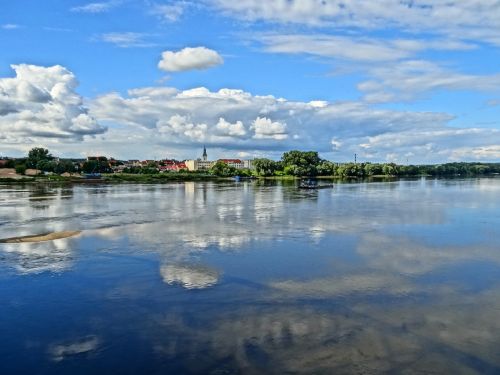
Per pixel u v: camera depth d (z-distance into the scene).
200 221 47.25
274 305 20.17
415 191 105.38
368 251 31.47
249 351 15.74
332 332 17.28
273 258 29.23
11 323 18.27
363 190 110.69
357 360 15.09
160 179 189.25
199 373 14.36
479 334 17.11
